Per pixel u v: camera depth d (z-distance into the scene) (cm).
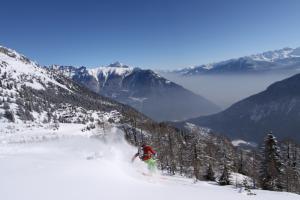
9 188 858
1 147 2295
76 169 1134
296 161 6944
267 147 5650
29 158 1402
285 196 1368
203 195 1049
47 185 905
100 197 849
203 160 6869
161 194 968
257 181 5909
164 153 6456
